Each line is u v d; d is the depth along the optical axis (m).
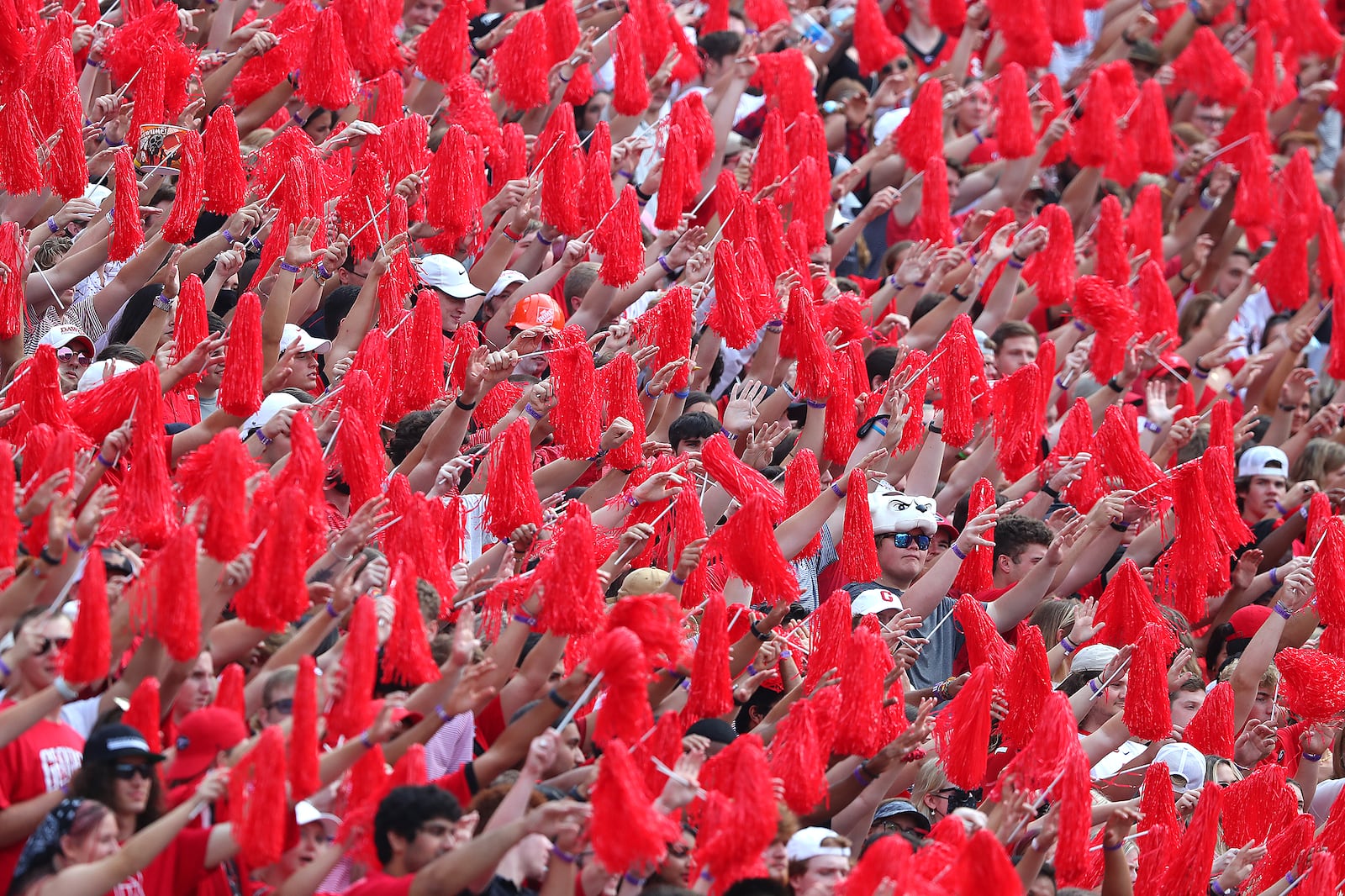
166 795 20.16
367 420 26.80
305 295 32.47
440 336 30.33
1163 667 27.89
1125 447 34.06
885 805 26.19
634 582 26.17
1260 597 36.56
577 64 42.00
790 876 22.22
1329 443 42.75
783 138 41.44
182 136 31.94
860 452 33.66
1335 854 27.91
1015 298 43.56
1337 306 45.94
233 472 21.53
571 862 20.02
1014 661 27.75
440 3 47.16
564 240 38.53
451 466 27.75
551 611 23.11
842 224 46.94
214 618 21.77
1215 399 46.03
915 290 41.22
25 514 20.84
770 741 25.28
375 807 19.98
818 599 31.30
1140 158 52.25
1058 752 23.77
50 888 18.36
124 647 21.42
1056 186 53.84
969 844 21.12
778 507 27.69
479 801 21.34
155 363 26.89
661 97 45.84
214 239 32.00
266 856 19.08
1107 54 59.91
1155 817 26.77
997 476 36.41
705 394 33.09
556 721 23.02
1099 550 33.41
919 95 45.69
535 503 26.19
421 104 41.28
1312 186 49.72
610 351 32.75
